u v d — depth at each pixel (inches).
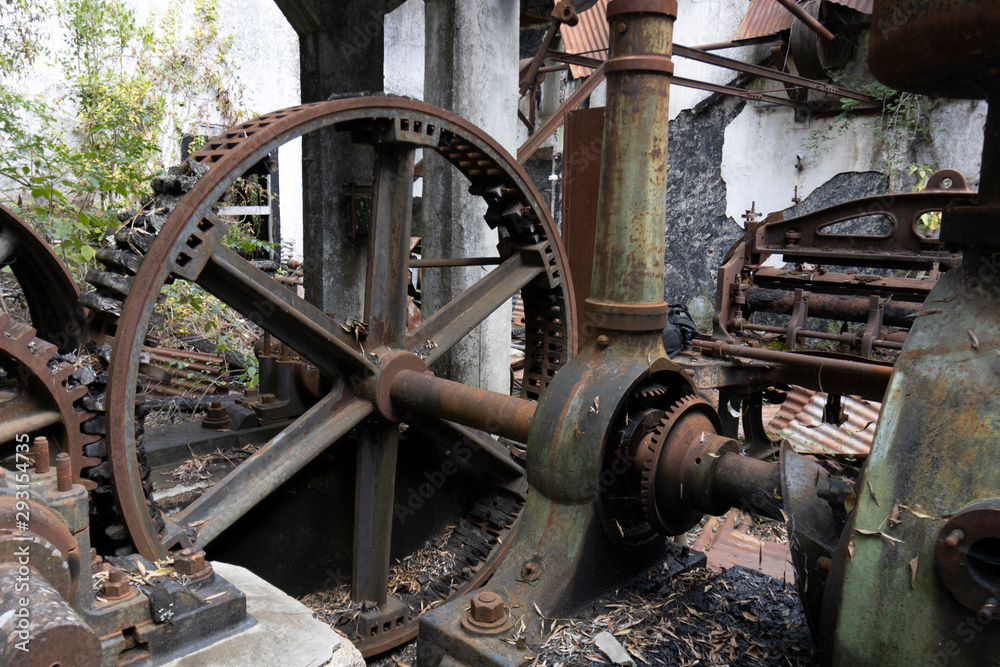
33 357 96.7
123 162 263.9
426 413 136.4
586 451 100.3
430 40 192.7
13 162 284.8
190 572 75.7
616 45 97.9
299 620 79.0
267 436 157.8
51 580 59.8
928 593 64.4
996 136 68.6
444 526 174.4
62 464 65.1
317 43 185.9
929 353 69.9
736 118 448.5
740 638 96.9
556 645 93.4
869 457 71.2
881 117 390.6
